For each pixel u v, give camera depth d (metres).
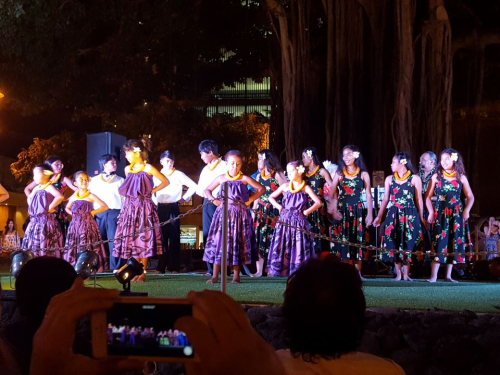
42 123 28.66
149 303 1.13
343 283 1.83
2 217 28.58
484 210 17.02
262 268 10.09
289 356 1.88
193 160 25.22
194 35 20.55
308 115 15.28
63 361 1.14
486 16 16.20
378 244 10.20
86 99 20.80
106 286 7.71
